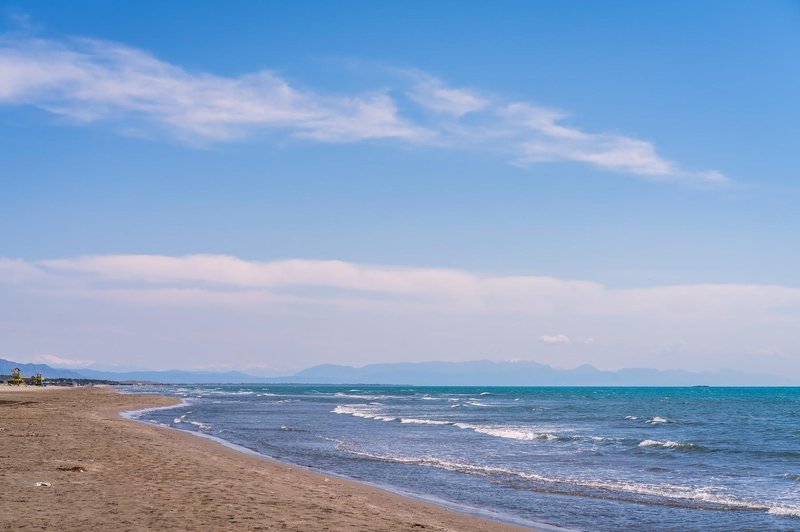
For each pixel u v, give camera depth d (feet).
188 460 72.69
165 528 37.73
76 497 45.73
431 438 127.13
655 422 184.65
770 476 81.61
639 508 59.52
